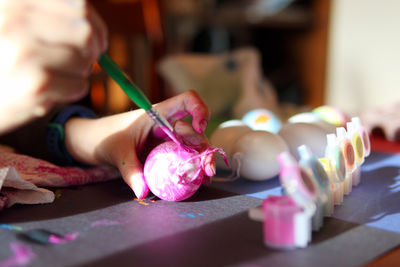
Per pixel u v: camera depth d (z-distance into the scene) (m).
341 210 0.49
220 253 0.37
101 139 0.61
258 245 0.39
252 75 1.60
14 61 0.35
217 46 2.12
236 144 0.64
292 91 2.13
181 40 2.04
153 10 1.74
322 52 2.08
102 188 0.60
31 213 0.48
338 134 0.53
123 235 0.41
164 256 0.36
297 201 0.37
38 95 0.36
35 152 0.79
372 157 0.80
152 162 0.53
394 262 0.36
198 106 0.57
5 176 0.47
